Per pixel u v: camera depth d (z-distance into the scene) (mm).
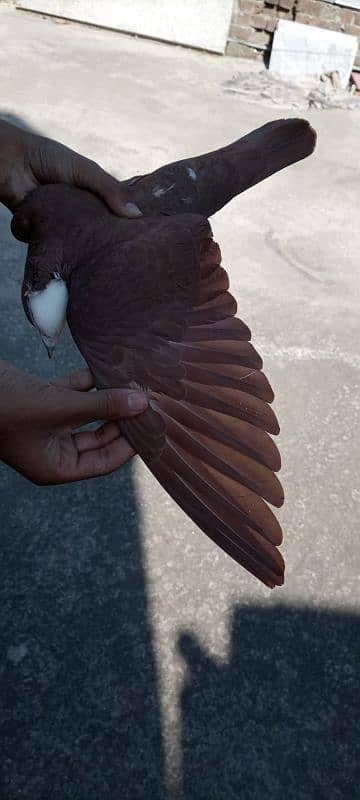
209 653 797
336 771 733
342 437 1047
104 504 910
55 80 1903
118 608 820
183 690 768
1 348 1096
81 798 690
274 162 668
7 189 725
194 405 495
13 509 891
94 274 535
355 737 758
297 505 946
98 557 860
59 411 546
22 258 1281
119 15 2219
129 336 516
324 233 1488
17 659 771
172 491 474
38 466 581
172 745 730
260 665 795
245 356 511
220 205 644
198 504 468
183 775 713
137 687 764
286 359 1153
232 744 736
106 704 750
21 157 706
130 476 942
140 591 836
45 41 2117
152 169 1578
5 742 715
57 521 887
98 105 1812
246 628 822
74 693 753
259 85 2057
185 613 825
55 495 911
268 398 495
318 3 2115
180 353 513
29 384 540
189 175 632
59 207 594
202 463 478
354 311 1286
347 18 2131
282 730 752
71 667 771
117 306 521
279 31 2109
